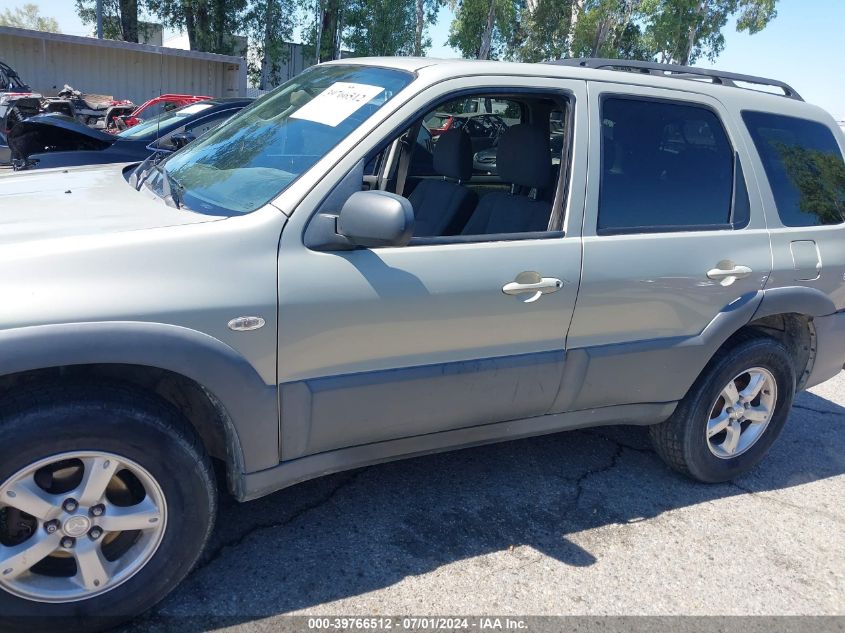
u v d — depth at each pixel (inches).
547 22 1444.4
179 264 87.9
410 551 116.3
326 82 122.3
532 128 126.3
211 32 1212.5
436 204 132.0
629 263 119.3
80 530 86.8
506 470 144.7
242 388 92.0
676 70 138.6
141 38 1259.8
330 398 99.3
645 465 153.1
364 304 98.1
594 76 120.9
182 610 98.7
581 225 116.0
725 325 132.2
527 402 118.3
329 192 97.3
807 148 146.6
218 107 326.6
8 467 80.5
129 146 300.7
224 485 127.9
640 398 130.9
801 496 147.5
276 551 113.0
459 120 131.5
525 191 129.0
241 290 90.4
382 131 101.7
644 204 123.3
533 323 113.2
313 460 103.7
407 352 104.2
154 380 94.7
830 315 147.3
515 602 107.3
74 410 82.0
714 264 128.5
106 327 81.8
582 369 120.6
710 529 132.0
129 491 91.0
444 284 103.6
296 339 94.8
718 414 144.6
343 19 1254.9
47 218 93.3
